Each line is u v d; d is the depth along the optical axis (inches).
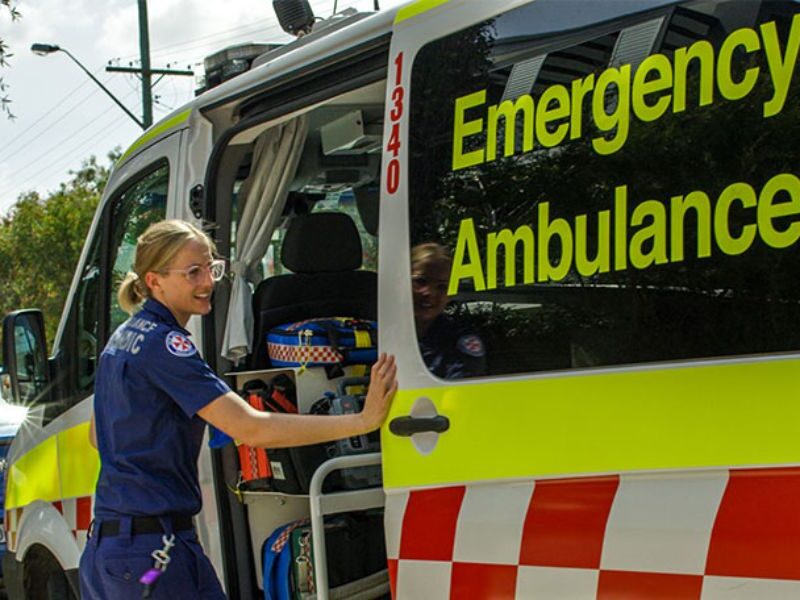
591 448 92.0
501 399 99.6
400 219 112.1
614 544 89.1
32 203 1169.4
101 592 114.1
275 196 154.3
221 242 148.6
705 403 85.4
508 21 104.9
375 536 143.2
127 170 167.8
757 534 80.7
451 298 106.3
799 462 79.7
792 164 83.0
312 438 111.7
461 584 100.7
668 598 85.4
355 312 153.9
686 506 85.1
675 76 90.7
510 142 103.0
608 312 93.6
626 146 93.7
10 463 186.7
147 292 118.3
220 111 149.2
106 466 115.5
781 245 83.2
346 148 169.0
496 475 98.7
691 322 88.0
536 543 94.6
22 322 172.1
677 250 89.4
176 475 115.0
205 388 112.7
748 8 86.4
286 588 138.5
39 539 170.9
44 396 175.9
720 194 87.0
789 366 81.7
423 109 111.7
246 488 142.3
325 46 127.3
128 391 113.8
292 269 150.5
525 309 100.0
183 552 113.6
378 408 109.5
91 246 174.7
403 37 115.3
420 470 105.7
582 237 96.2
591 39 97.3
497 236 103.0
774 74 84.6
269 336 145.9
